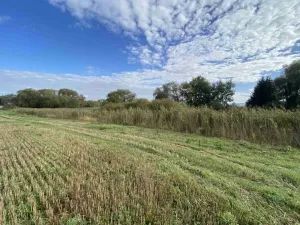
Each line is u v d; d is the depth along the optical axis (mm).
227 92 36156
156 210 3375
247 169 5453
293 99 27375
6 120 20125
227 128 10562
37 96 61406
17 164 5555
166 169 5297
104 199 3605
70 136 10094
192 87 37812
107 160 5992
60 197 3799
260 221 3250
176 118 13641
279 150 8055
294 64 28062
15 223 3037
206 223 3172
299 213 3494
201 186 4285
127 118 16797
